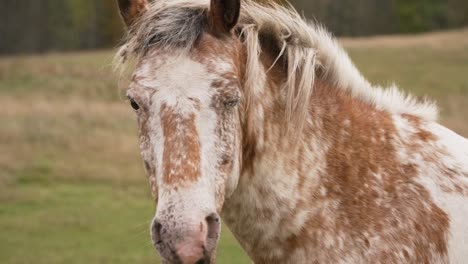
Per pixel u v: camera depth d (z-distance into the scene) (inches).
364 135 148.4
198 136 125.7
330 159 145.8
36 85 1185.4
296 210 143.6
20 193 558.6
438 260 142.0
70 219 493.7
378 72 1279.5
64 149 687.7
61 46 2269.9
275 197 143.8
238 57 138.5
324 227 143.2
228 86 129.6
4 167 622.8
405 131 151.5
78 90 1121.4
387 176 145.1
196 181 123.3
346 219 143.0
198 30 134.7
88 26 2293.3
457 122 741.3
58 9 2272.4
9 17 2230.6
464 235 144.2
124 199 548.4
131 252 420.5
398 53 1475.1
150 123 128.6
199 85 128.3
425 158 148.4
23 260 405.7
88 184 590.9
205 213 122.2
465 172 149.3
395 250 140.5
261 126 142.6
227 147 129.0
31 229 472.4
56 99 1031.0
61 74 1270.9
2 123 789.9
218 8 136.0
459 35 1683.1
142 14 147.8
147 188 580.1
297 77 147.8
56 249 429.1
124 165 641.0
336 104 150.8
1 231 466.3
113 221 491.5
